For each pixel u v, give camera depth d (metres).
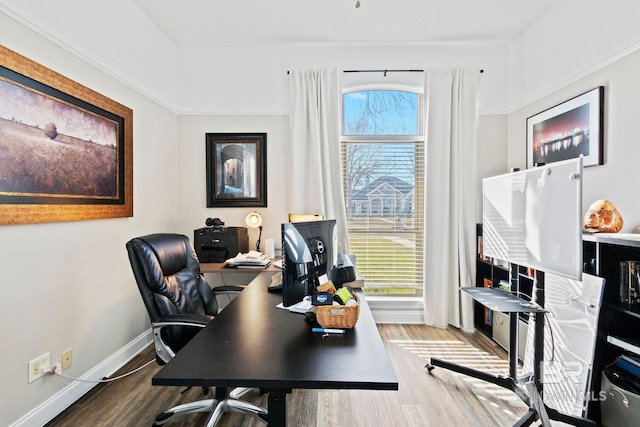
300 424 1.77
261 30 2.99
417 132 3.38
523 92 3.00
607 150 2.11
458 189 3.10
